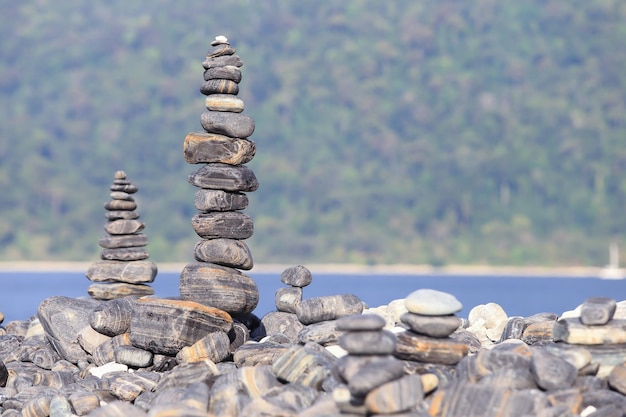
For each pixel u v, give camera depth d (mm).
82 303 36438
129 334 33469
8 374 33469
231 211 32500
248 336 32625
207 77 32688
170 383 28062
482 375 24812
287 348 29719
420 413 22391
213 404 24891
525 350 26078
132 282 39531
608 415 22875
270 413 23562
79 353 34719
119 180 40750
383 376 21641
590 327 25531
